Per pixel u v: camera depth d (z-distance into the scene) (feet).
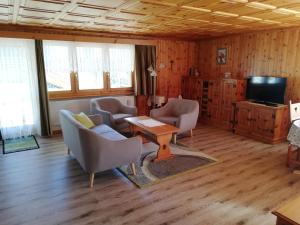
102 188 9.21
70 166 11.16
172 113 16.58
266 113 14.43
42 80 15.06
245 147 13.80
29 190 9.04
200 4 8.95
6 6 9.33
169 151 11.96
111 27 14.62
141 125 12.55
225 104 17.37
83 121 12.50
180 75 21.52
